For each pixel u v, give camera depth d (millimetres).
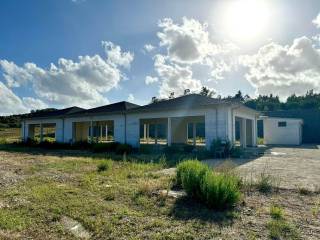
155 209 5230
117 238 3975
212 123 16109
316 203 5605
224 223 4488
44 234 4168
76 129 27234
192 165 7152
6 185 7336
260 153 17188
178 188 6859
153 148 18969
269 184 6996
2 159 13695
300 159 13984
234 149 15445
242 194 6129
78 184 7434
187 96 19062
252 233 4070
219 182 5410
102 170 9836
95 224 4449
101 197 6062
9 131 49625
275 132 29516
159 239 3910
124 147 17609
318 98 63656
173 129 26453
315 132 33312
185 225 4414
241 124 20688
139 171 9508
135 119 19859
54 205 5465
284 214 4902
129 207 5371
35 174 9078
